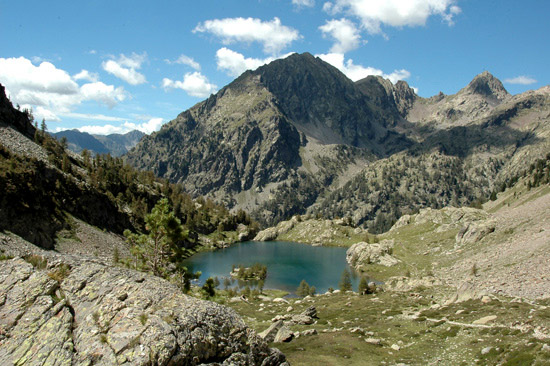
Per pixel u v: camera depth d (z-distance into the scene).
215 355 17.98
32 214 97.88
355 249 184.00
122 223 155.25
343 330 55.38
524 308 48.00
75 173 150.25
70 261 20.59
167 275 41.38
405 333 50.19
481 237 131.00
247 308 91.19
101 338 15.69
